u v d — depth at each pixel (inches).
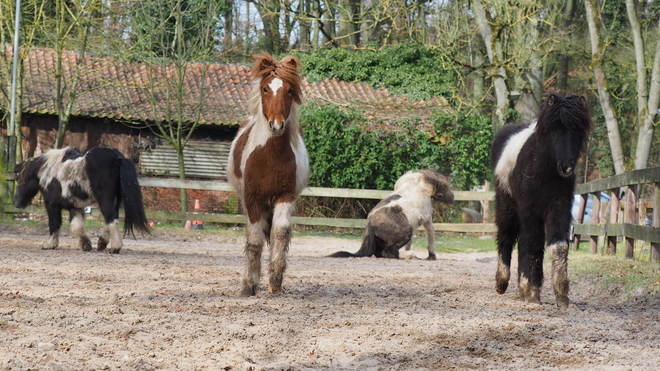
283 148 286.0
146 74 1069.8
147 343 195.3
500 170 307.1
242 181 303.9
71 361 169.8
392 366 184.9
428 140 923.4
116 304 252.4
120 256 453.1
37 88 992.9
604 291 333.4
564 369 184.1
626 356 198.7
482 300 300.2
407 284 358.0
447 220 913.5
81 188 483.2
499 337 220.5
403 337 217.9
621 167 923.4
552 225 279.3
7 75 909.8
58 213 501.7
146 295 277.1
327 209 881.5
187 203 919.0
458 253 680.4
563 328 237.9
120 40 940.0
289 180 289.7
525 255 293.6
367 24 1354.6
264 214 300.4
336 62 1121.4
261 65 279.3
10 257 408.8
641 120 938.7
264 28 1269.7
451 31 941.2
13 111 854.5
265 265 425.7
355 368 182.7
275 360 187.9
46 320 214.8
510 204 307.3
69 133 977.5
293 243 708.0
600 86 927.7
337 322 237.5
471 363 188.7
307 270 414.0
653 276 336.5
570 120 259.0
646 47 1040.2
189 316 236.5
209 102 1032.8
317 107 919.0
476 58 1141.7
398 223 559.8
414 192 574.9
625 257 460.1
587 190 590.9
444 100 1053.2
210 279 342.3
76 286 294.2
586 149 273.3
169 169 993.5
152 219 735.7
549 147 267.4
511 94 898.1
